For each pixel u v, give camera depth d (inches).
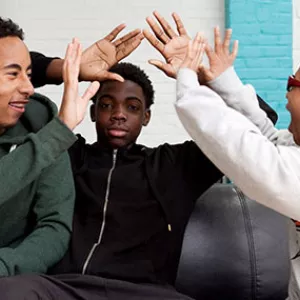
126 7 163.0
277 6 162.1
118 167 81.2
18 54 71.7
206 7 164.2
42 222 76.0
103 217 78.2
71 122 69.7
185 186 80.1
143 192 79.6
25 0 162.4
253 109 77.0
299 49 164.2
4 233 75.9
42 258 73.0
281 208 62.9
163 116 164.1
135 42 80.0
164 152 82.4
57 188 76.5
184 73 66.4
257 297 87.0
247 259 86.9
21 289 64.3
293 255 70.1
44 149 68.4
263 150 61.8
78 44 72.0
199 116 63.4
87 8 162.6
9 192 69.0
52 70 83.7
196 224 88.1
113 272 74.7
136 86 84.3
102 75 79.0
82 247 76.2
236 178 63.2
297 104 66.8
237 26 161.3
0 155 74.0
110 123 83.3
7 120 72.4
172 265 79.2
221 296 87.0
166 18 164.1
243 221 88.2
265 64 162.6
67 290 68.7
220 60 76.6
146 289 71.9
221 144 62.3
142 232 78.0
